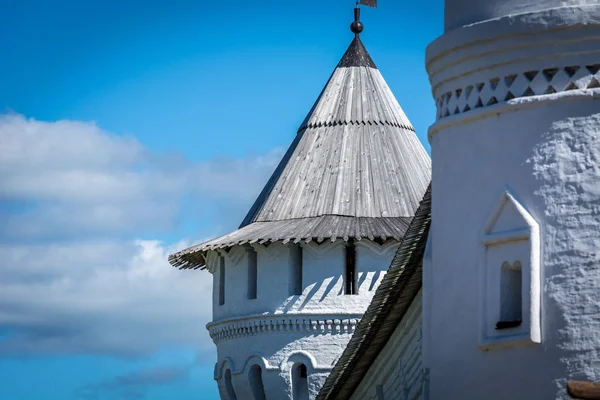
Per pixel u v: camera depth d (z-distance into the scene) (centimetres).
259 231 5666
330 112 6044
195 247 5694
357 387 3328
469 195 2481
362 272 5522
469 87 2502
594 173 2338
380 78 6175
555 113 2377
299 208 5744
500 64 2444
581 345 2306
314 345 5550
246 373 5703
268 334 5625
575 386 2219
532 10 2430
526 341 2347
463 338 2470
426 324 2620
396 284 2897
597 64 2362
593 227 2325
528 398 2352
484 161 2458
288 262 5597
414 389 2966
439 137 2569
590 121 2352
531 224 2364
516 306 2406
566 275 2331
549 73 2397
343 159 5875
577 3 2391
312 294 5547
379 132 5962
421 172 5897
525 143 2400
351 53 6244
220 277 5847
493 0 2481
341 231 5534
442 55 2544
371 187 5772
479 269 2439
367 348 3138
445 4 2603
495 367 2405
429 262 2628
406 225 5588
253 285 5700
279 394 5600
